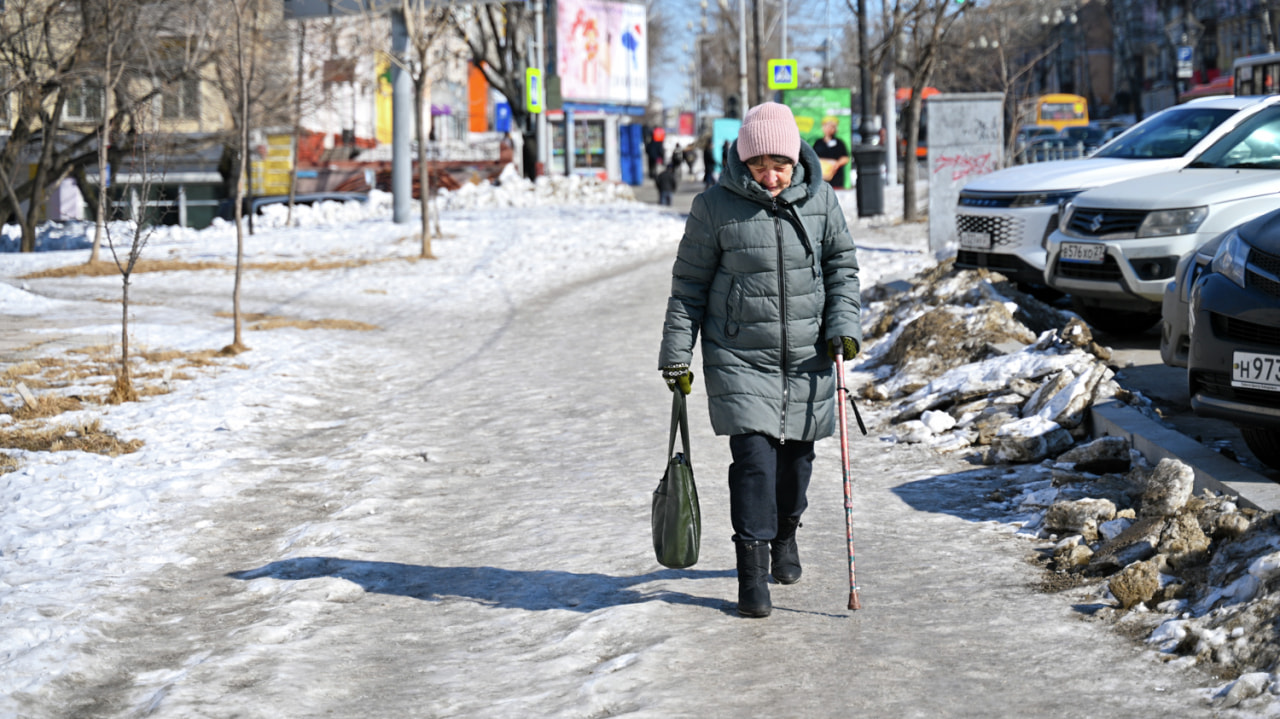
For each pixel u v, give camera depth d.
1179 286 11.18
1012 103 57.97
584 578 8.80
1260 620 6.64
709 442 13.38
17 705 6.65
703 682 6.70
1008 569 8.56
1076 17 133.12
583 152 86.00
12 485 11.98
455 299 30.44
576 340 22.19
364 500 11.21
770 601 7.72
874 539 9.49
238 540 10.34
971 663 6.89
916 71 40.16
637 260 36.59
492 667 7.17
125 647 7.73
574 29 77.06
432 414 15.91
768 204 7.60
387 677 7.09
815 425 7.79
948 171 31.00
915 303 19.22
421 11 38.19
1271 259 9.16
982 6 43.59
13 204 45.09
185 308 28.80
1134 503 9.35
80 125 46.06
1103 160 19.17
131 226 18.55
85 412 15.70
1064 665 6.79
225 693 6.80
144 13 39.31
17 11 39.53
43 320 25.50
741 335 7.66
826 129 67.44
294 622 8.07
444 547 9.89
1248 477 8.78
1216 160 16.94
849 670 6.83
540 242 41.72
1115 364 14.65
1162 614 7.32
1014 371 13.80
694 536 7.61
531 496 11.38
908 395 15.20
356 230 48.09
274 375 19.03
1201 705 6.12
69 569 9.40
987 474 11.35
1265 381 9.01
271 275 35.88
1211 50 128.75
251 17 42.66
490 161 75.25
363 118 84.44
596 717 6.31
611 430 14.15
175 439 14.32
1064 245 15.98
